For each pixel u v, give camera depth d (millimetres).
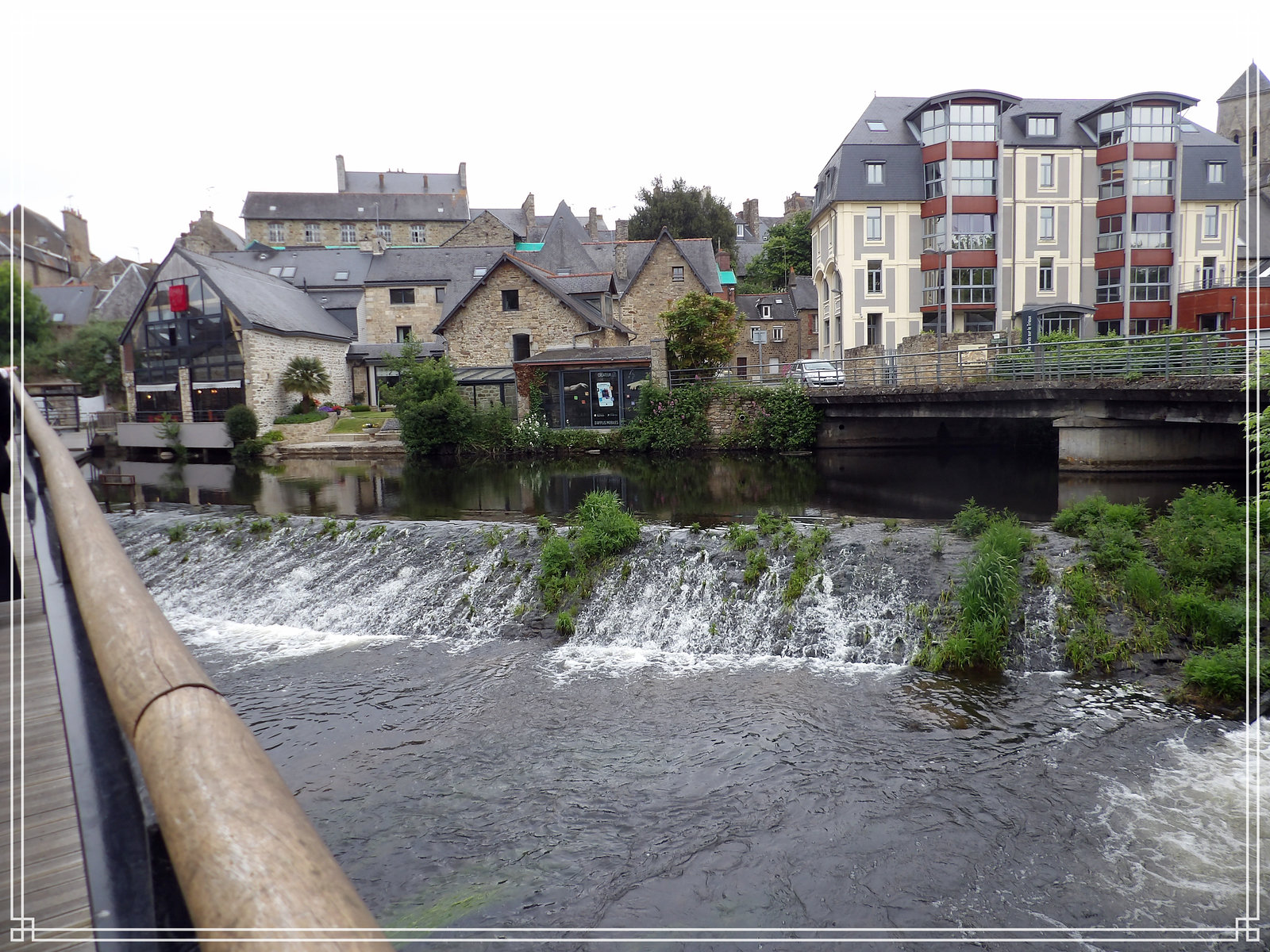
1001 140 39250
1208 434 20375
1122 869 5840
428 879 5922
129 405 36938
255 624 12031
